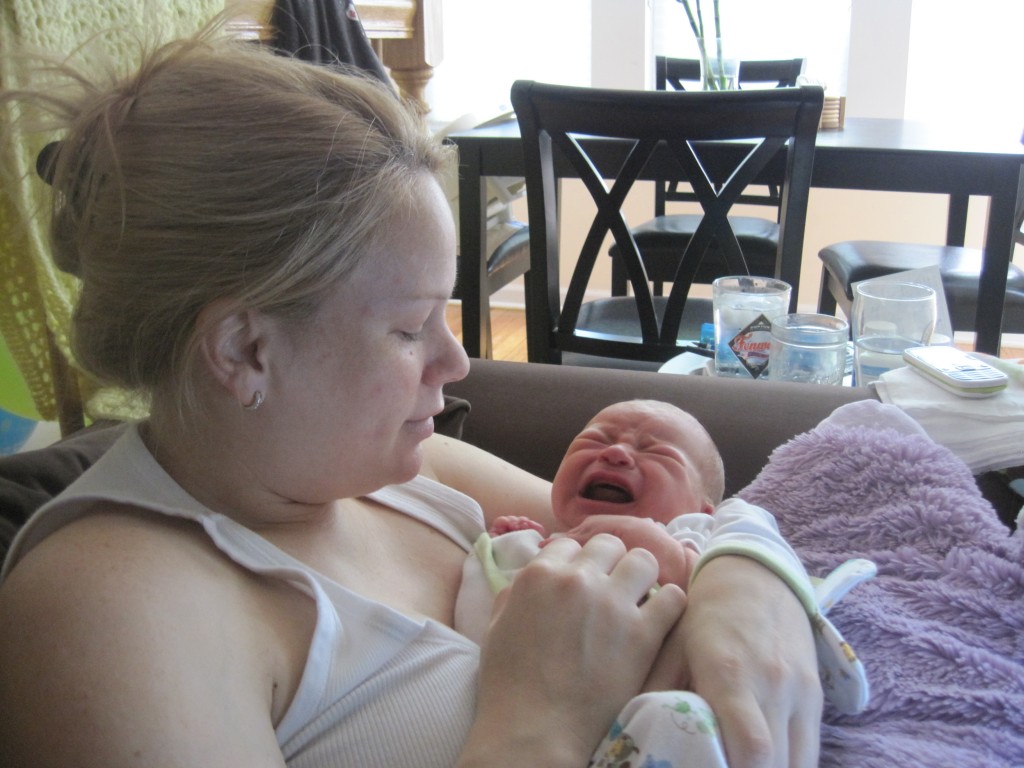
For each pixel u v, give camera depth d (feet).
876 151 6.47
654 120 5.64
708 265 8.77
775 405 4.12
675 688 2.22
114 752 1.69
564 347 6.53
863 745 2.36
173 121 2.04
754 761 1.92
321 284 2.07
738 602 2.27
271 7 5.90
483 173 7.12
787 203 5.73
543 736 2.04
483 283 7.52
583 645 2.19
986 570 2.93
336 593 2.23
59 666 1.77
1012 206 6.38
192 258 2.02
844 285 7.87
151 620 1.86
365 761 2.12
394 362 2.21
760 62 9.68
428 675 2.28
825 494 3.42
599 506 3.38
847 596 2.88
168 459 2.31
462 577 2.91
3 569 2.15
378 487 2.41
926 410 4.01
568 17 11.96
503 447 4.25
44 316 4.18
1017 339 12.06
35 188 2.42
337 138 2.08
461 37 12.16
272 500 2.36
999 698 2.48
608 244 12.61
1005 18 10.80
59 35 4.00
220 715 1.82
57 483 2.86
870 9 10.94
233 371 2.11
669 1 11.70
